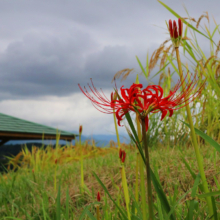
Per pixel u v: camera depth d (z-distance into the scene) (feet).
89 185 10.28
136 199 5.69
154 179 4.33
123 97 3.93
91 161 15.55
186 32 11.70
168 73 16.39
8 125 30.58
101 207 8.15
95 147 21.36
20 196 9.51
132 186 9.20
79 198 8.74
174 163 9.89
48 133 30.99
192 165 9.07
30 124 35.04
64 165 16.63
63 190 10.13
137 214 6.21
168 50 11.58
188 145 15.46
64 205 8.60
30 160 18.80
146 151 3.81
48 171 15.24
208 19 12.78
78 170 13.67
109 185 9.80
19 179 13.07
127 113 3.98
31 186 10.52
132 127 3.97
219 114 15.05
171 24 4.38
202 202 6.88
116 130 5.83
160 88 3.77
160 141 16.89
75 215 7.93
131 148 18.13
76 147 22.33
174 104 3.92
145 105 3.82
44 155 19.63
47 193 9.60
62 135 32.81
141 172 4.27
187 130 15.62
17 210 8.55
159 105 3.75
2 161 18.72
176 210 6.28
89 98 4.20
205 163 9.25
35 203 8.69
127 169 10.83
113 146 23.22
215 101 14.38
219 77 13.15
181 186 8.14
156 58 11.97
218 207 5.95
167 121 17.03
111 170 11.57
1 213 8.36
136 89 3.84
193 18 11.76
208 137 4.60
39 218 7.75
